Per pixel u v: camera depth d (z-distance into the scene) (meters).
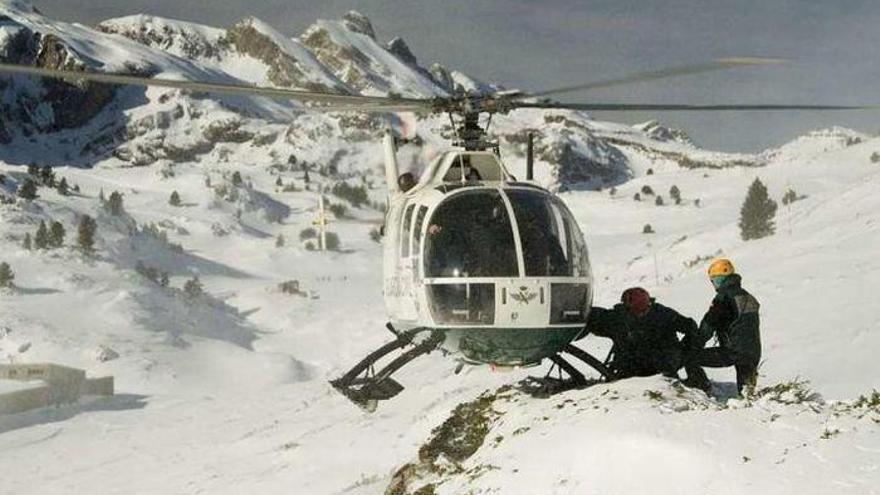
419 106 10.12
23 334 78.88
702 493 5.90
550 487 6.77
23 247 118.31
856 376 14.01
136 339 82.56
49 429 33.62
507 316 9.27
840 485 5.45
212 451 19.81
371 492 11.77
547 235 9.46
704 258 56.34
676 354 9.52
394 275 10.45
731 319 9.47
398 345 10.63
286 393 29.73
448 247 9.42
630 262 81.69
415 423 15.67
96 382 48.69
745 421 6.64
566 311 9.45
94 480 19.86
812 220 55.41
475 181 9.95
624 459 6.56
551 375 17.59
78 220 146.12
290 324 107.62
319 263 172.75
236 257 171.38
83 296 98.12
